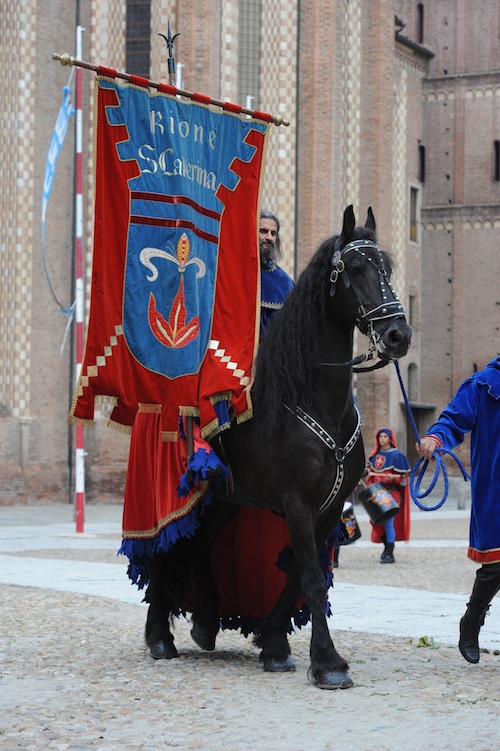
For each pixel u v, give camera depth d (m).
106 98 9.97
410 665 9.78
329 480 9.29
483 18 62.47
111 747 7.08
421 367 63.16
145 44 44.62
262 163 10.67
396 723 7.58
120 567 19.25
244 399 9.57
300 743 7.09
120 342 10.08
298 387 9.28
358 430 9.64
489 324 62.25
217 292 10.32
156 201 10.16
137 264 10.09
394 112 59.84
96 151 9.98
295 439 9.22
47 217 43.25
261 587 10.52
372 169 51.16
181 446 9.93
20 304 42.59
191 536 10.34
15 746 7.12
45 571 18.56
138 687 8.98
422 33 63.44
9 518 35.19
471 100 62.66
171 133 10.21
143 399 10.13
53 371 43.34
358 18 48.22
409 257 61.75
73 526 31.44
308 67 45.75
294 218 45.94
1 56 42.59
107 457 43.38
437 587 17.17
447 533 31.03
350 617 13.02
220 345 10.09
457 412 9.70
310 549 9.12
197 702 8.38
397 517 23.56
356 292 9.12
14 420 42.12
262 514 10.45
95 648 10.98
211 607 10.65
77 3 44.25
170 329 10.08
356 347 50.81
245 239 10.42
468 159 62.69
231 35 44.03
